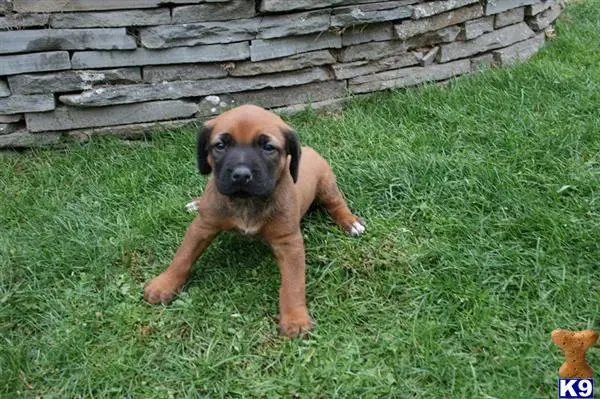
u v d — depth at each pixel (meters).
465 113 1.88
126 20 1.76
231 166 1.22
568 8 2.71
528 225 1.46
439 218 1.52
